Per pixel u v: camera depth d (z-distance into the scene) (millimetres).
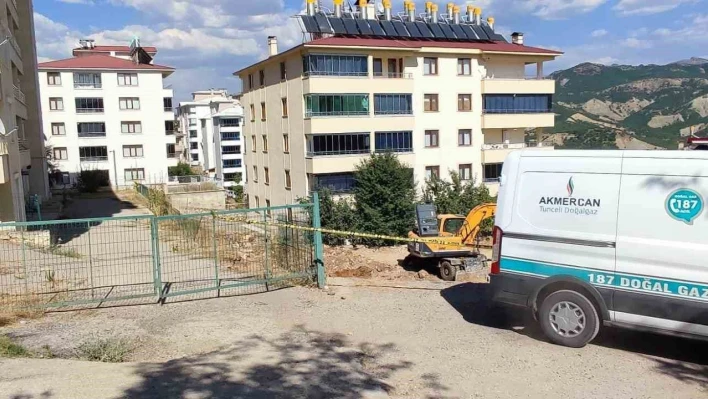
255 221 12125
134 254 13922
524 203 7105
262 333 7223
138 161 62344
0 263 12297
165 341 6926
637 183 6352
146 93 62000
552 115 44719
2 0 21094
